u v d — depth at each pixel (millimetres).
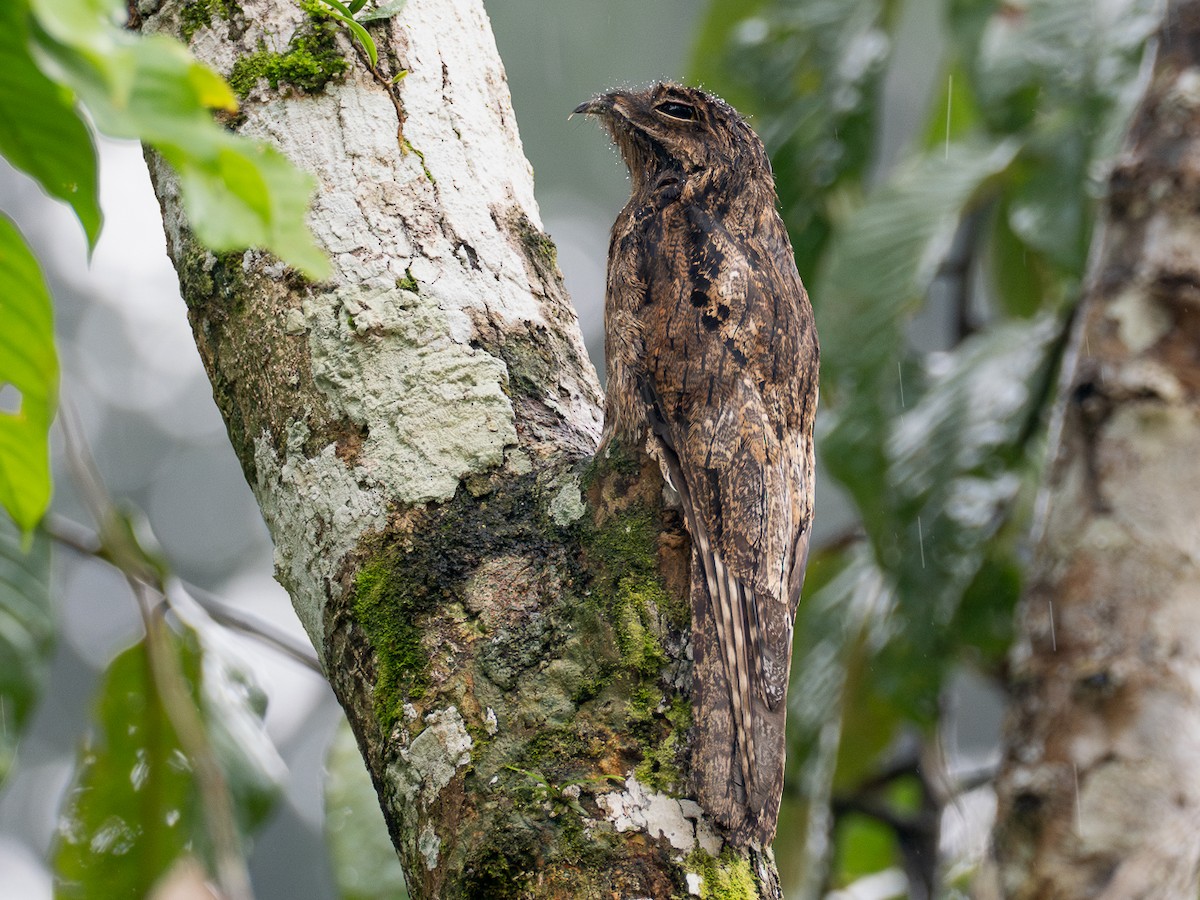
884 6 11336
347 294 6219
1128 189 7762
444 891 5180
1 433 4512
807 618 11086
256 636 8500
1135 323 7539
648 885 5105
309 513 6004
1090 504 7480
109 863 7711
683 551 6031
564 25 24641
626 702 5500
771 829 5680
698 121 8664
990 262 11797
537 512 5977
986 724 23578
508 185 6973
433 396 6121
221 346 6367
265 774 7961
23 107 3178
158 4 6820
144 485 27703
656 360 7180
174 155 3012
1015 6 10383
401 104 6707
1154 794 7051
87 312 28438
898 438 10133
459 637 5598
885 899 12344
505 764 5312
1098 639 7305
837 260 10023
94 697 7879
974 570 9602
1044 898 7152
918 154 12258
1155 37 8602
